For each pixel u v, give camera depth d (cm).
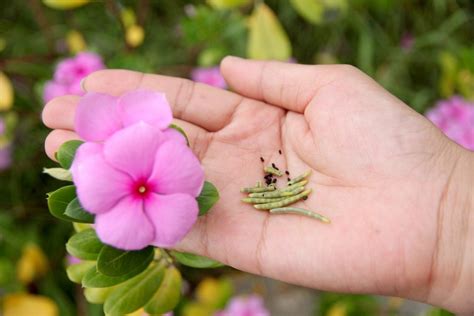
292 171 37
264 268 35
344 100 36
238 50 51
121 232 31
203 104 39
